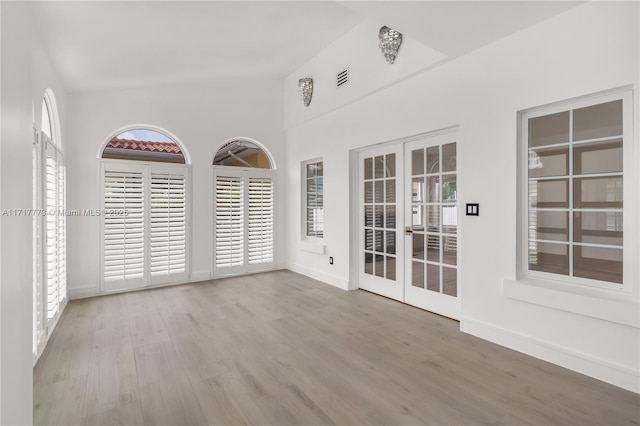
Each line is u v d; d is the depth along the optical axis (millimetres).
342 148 4496
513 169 2641
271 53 4465
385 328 3105
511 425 1764
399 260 3895
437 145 3441
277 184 5797
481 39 2703
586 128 2355
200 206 5031
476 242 2910
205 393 2074
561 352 2361
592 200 2340
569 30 2311
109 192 4355
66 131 4086
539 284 2512
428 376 2256
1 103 1002
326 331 3045
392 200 3975
